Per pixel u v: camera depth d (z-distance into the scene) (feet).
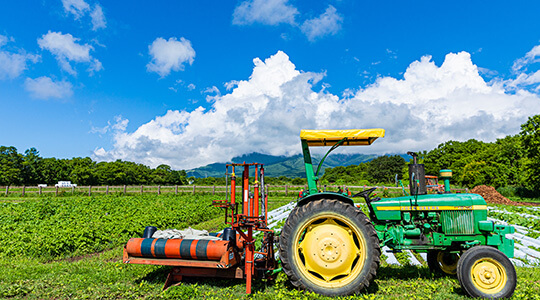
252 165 16.38
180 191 89.45
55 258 24.17
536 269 19.03
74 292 15.56
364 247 15.03
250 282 15.03
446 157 173.37
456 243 16.70
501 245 15.89
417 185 17.08
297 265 15.25
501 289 14.32
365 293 15.15
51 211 47.65
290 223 15.53
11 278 17.40
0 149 181.27
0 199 78.02
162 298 14.76
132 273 18.30
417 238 16.62
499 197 74.43
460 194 17.22
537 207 62.85
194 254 15.39
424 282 16.52
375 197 17.97
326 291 14.78
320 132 16.58
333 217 15.43
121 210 48.14
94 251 26.73
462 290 14.84
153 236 17.81
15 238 27.96
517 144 115.65
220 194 85.76
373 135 15.99
